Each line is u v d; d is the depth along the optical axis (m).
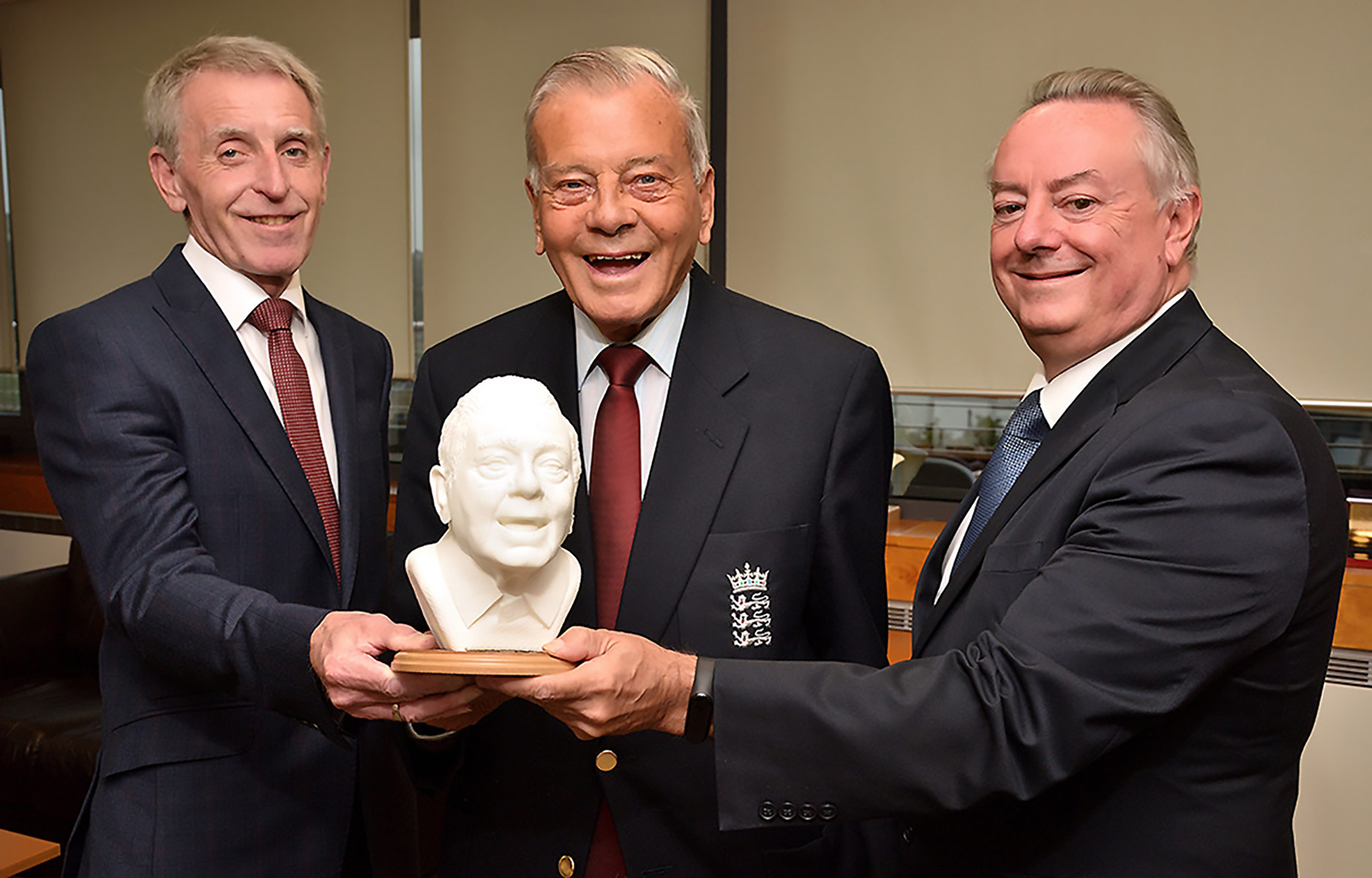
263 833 1.68
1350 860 3.16
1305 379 3.57
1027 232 1.34
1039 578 1.19
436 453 1.64
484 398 1.34
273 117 1.73
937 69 3.90
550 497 1.32
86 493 1.60
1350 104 3.41
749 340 1.59
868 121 4.03
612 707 1.13
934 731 1.14
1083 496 1.25
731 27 4.18
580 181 1.42
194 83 1.72
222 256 1.76
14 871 2.46
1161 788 1.21
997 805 1.28
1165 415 1.20
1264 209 3.56
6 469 5.19
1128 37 3.66
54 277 5.39
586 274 1.46
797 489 1.50
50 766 3.29
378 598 1.86
